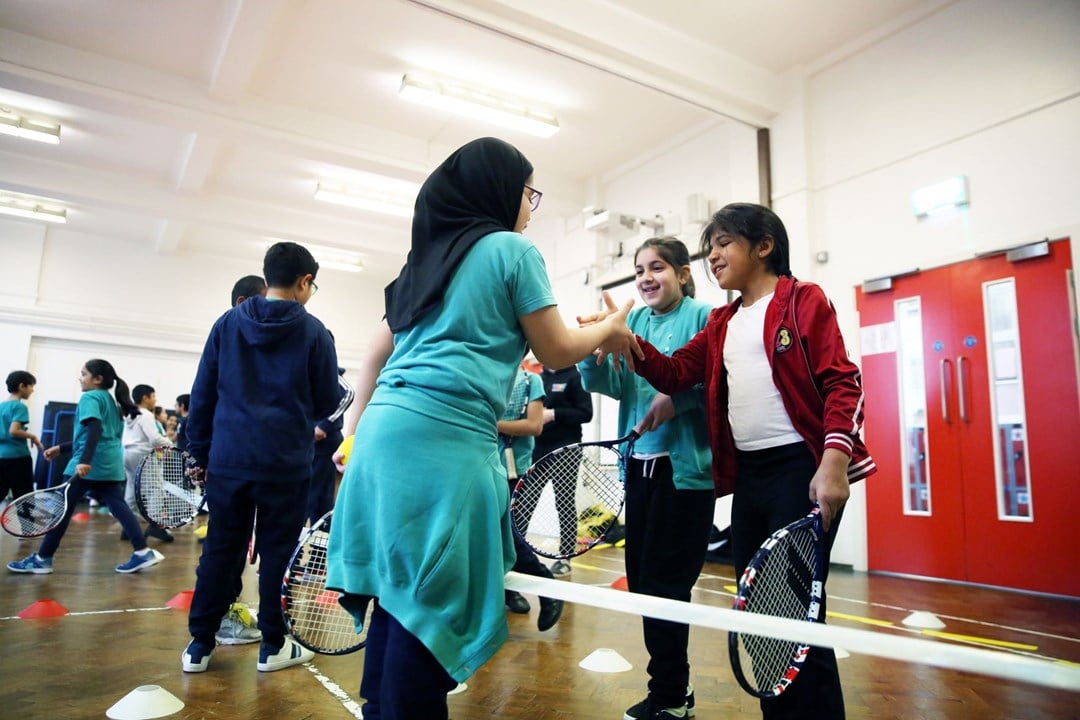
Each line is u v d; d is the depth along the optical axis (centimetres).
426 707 107
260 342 249
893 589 461
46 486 1023
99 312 1132
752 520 165
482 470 115
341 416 432
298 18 575
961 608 391
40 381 1091
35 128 744
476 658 107
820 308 155
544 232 984
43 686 224
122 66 636
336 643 167
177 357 1191
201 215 937
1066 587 434
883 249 553
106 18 575
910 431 529
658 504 201
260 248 1170
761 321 167
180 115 662
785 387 157
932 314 521
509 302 122
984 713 216
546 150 810
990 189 490
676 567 197
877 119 567
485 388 117
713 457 175
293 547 251
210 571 245
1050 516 446
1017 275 475
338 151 736
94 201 876
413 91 640
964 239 502
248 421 246
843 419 139
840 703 137
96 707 205
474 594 112
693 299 226
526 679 241
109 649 269
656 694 193
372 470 114
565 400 436
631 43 561
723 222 176
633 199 832
